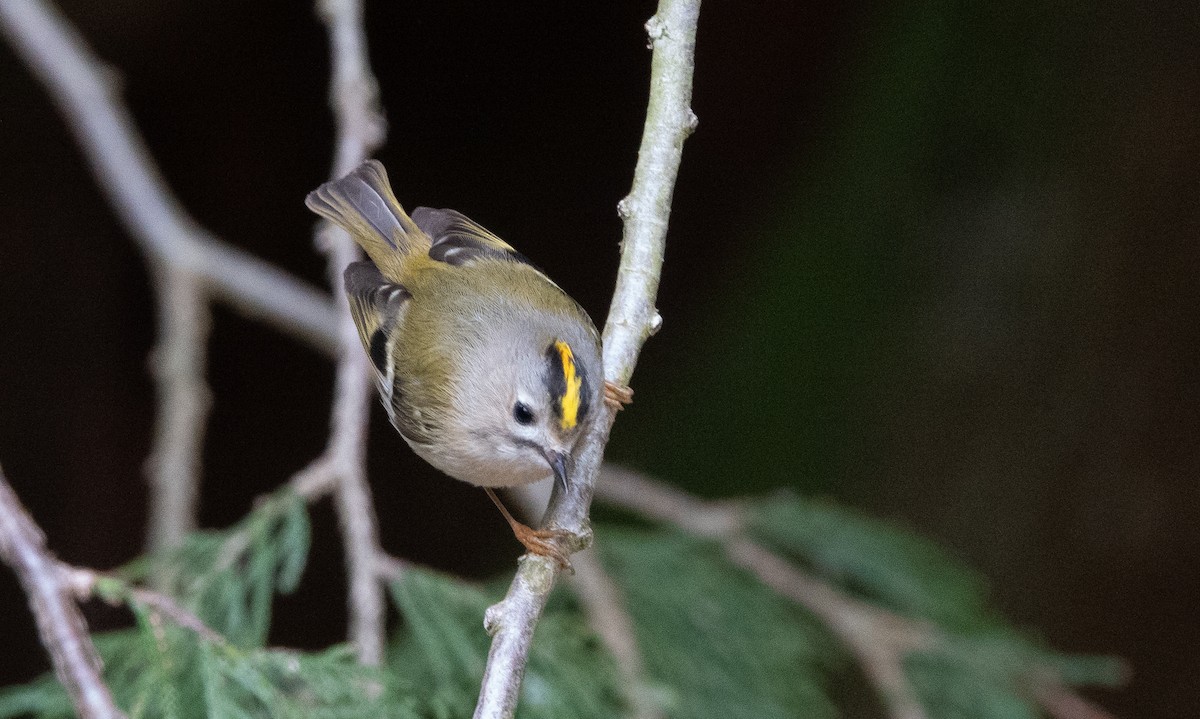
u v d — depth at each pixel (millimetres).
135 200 10023
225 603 6195
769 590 8883
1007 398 11602
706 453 12039
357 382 7340
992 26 11820
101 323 13961
